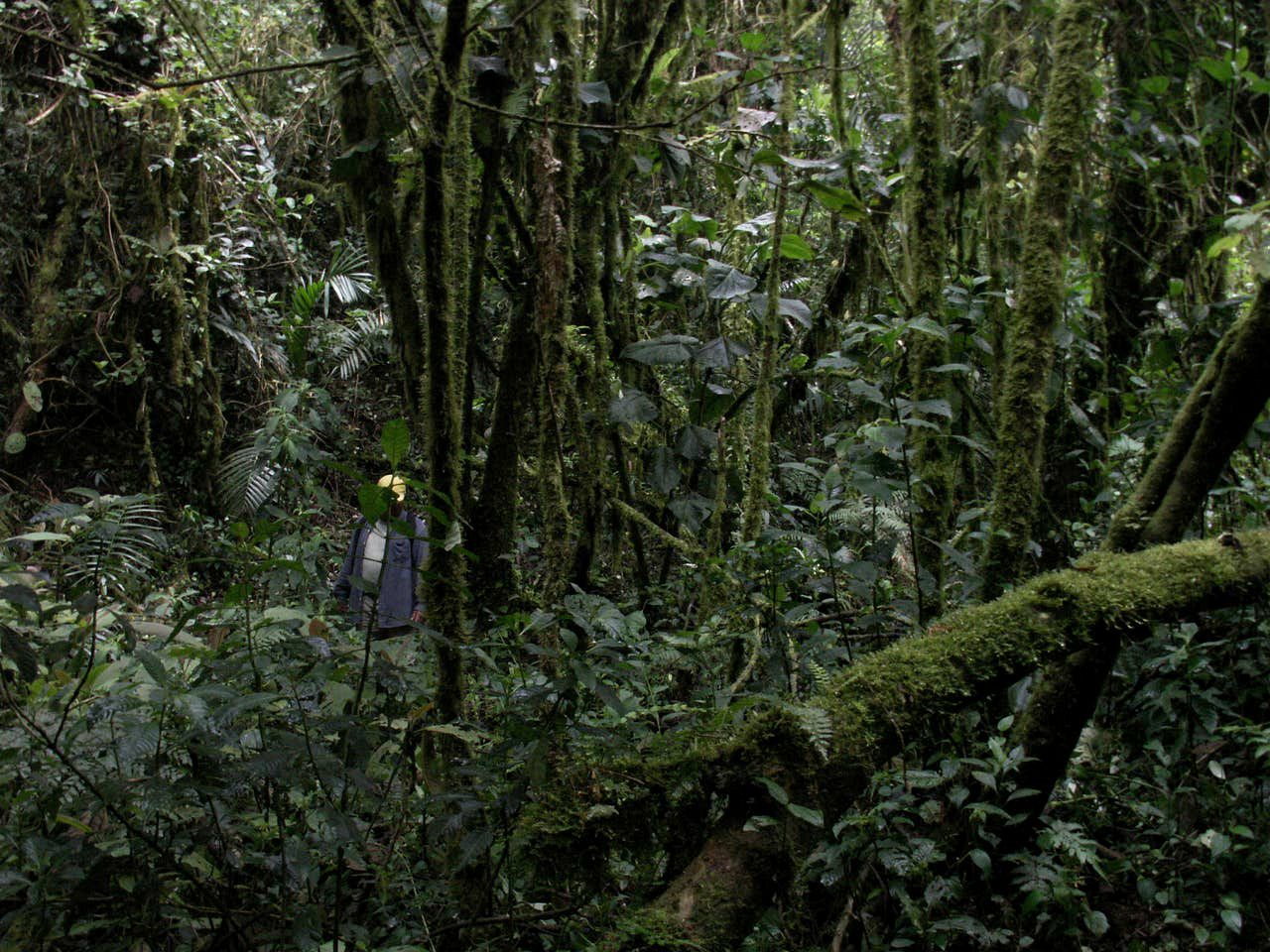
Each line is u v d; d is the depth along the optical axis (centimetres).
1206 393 248
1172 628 304
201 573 523
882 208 384
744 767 176
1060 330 328
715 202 503
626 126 237
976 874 244
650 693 263
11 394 698
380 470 733
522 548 399
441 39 217
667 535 335
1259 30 436
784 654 256
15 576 213
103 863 162
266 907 185
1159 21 425
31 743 175
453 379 208
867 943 219
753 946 205
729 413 342
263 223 759
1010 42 394
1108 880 267
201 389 715
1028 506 253
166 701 169
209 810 179
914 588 301
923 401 264
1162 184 422
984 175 344
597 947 162
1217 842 253
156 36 654
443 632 200
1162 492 253
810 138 453
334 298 801
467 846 169
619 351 342
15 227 700
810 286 443
